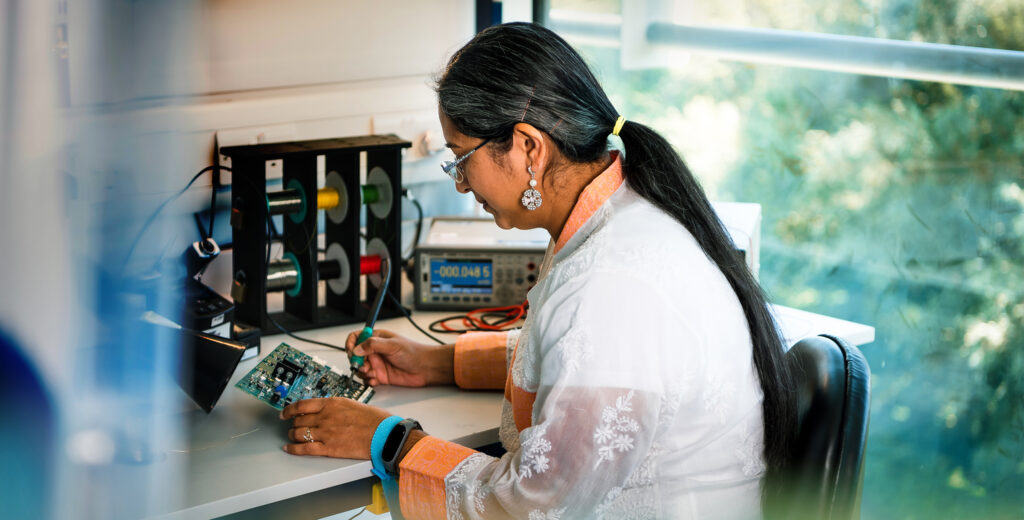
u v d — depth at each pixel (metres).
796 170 3.34
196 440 1.29
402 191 1.97
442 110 1.10
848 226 3.25
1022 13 2.95
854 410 1.06
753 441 1.08
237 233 1.70
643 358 0.99
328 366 1.46
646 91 3.40
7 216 0.83
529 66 1.05
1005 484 2.95
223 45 1.83
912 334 3.11
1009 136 2.87
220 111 1.83
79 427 0.91
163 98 0.94
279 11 1.91
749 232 1.68
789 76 3.30
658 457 1.04
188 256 1.58
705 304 1.03
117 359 0.97
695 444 1.04
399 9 2.10
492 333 1.50
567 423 1.00
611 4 2.83
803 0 3.35
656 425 1.01
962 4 3.06
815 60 2.18
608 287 1.01
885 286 3.17
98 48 0.85
